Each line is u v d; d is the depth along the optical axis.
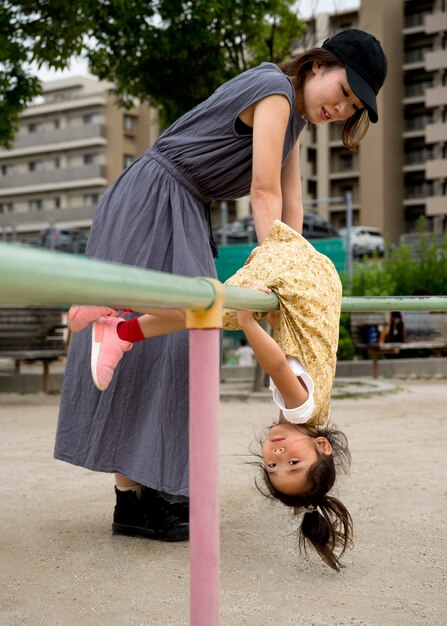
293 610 2.05
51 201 50.53
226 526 2.84
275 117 2.37
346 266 11.87
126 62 8.47
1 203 52.25
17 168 52.12
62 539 2.68
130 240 2.48
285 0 8.37
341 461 2.38
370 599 2.14
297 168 2.72
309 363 2.20
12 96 9.02
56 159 50.84
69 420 2.56
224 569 2.38
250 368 10.20
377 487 3.45
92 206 48.91
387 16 43.28
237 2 7.98
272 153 2.36
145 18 8.07
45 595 2.16
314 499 2.25
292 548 2.59
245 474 3.70
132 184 2.53
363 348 9.53
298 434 2.23
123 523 2.72
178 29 8.05
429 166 39.72
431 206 39.81
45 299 0.92
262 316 2.34
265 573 2.35
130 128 49.75
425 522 2.90
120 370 2.51
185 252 2.45
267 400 7.17
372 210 43.66
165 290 1.18
